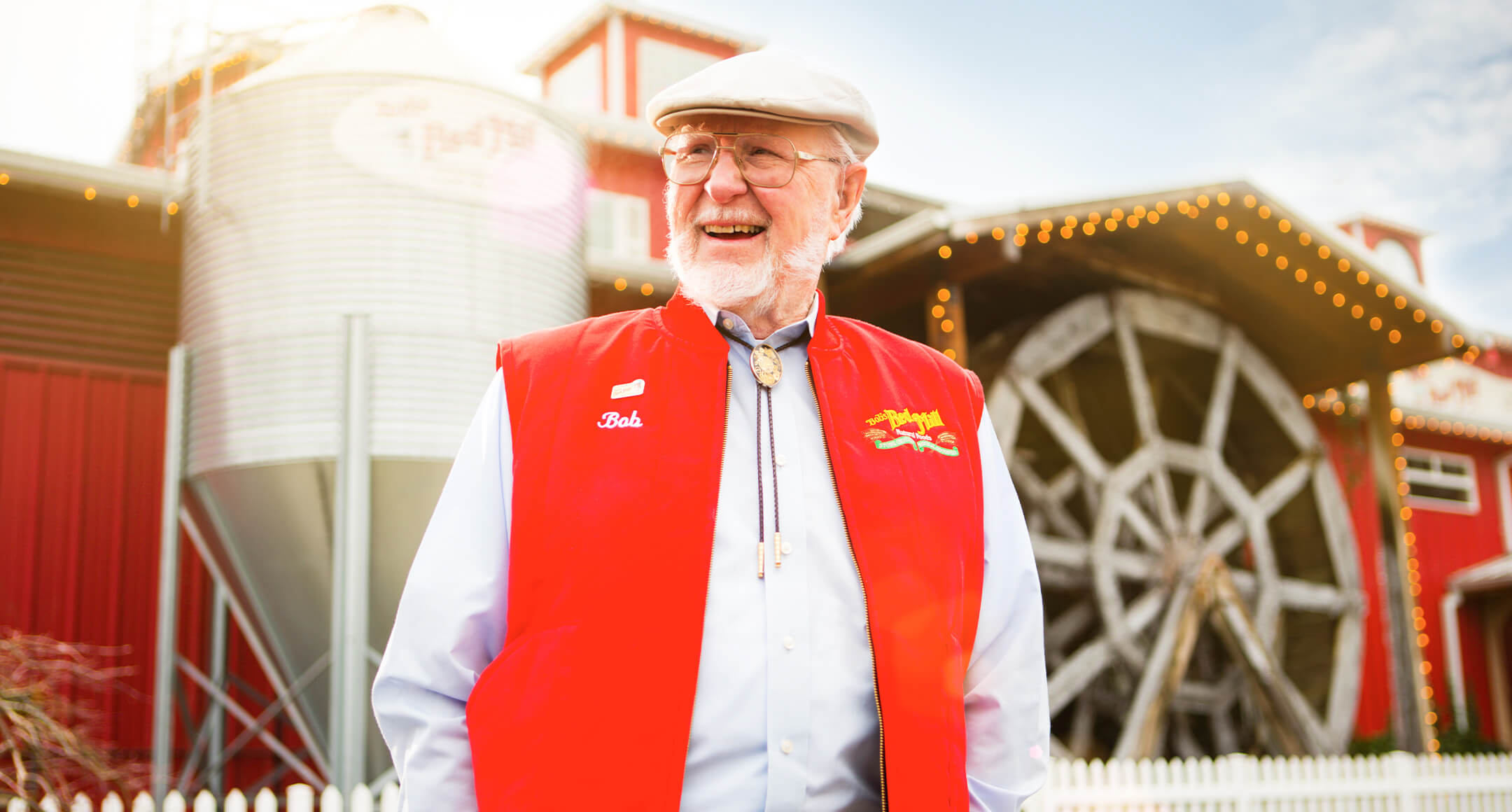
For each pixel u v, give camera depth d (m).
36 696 4.94
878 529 1.50
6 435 7.33
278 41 7.47
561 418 1.51
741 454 1.52
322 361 6.25
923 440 1.63
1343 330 11.66
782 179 1.63
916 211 12.68
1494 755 12.49
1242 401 12.19
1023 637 1.69
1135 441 11.80
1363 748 11.19
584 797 1.31
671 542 1.42
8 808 4.68
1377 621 13.06
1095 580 9.67
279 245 6.41
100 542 7.47
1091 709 10.52
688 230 1.66
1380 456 11.29
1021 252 9.03
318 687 6.54
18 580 7.19
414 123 6.56
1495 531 15.15
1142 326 10.45
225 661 7.36
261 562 6.46
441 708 1.46
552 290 6.98
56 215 7.65
